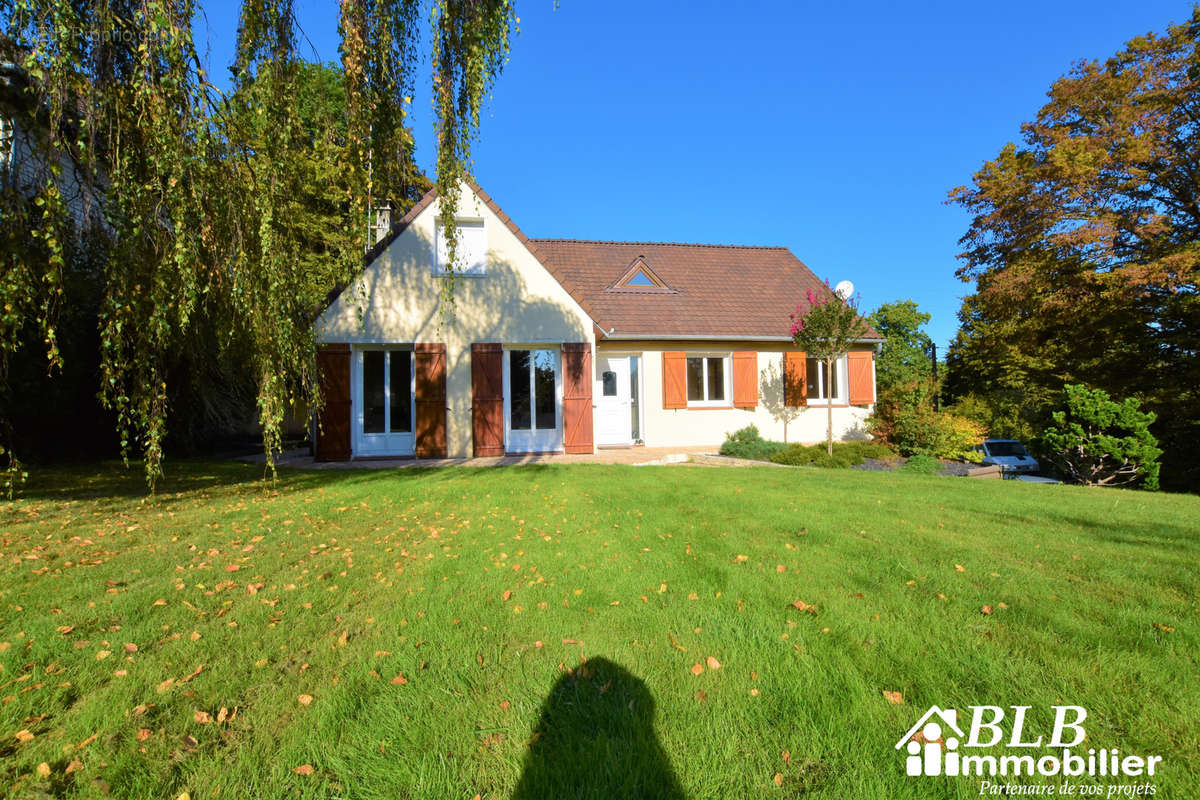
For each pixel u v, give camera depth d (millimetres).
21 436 9297
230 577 3803
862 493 7191
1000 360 18328
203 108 4383
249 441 15773
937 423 13320
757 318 15094
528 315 11797
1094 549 4426
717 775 1795
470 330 11594
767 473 9242
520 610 3150
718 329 14406
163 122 4188
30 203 4293
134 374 5070
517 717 2121
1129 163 12789
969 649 2627
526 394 11969
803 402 14648
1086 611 3117
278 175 5090
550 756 1897
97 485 7969
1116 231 12688
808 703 2186
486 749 1938
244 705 2229
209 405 11836
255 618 3080
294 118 5109
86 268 5406
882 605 3199
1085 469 10359
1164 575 3758
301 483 8039
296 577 3805
